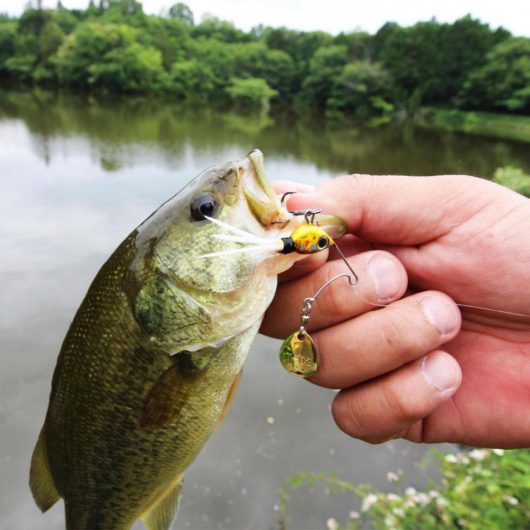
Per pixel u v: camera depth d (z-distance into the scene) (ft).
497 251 0.43
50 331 1.57
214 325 0.38
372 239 0.47
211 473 1.11
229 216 0.38
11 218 2.46
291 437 1.21
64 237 2.28
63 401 0.41
